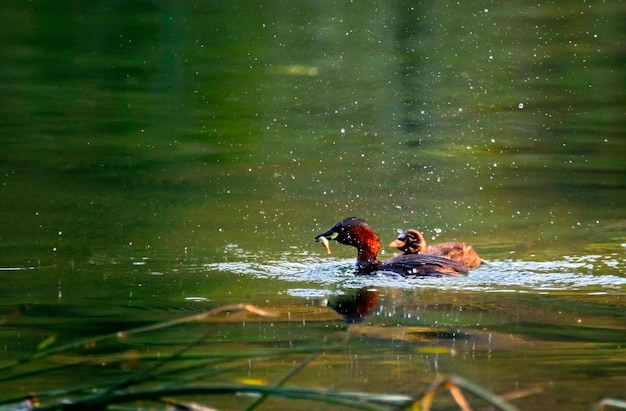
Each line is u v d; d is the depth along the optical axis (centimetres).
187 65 2431
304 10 2942
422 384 793
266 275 1177
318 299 1071
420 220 1455
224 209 1498
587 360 852
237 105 2136
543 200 1548
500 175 1691
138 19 2839
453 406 750
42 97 2159
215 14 2892
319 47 2588
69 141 1875
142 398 586
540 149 1844
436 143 1888
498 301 1060
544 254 1277
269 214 1480
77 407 589
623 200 1546
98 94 2189
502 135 1927
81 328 954
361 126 1984
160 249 1292
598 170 1714
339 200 1551
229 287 1118
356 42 2641
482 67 2402
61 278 1148
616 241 1338
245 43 2630
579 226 1409
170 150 1844
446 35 2680
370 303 1051
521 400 757
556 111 2073
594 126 1973
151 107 2112
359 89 2247
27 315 1000
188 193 1592
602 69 2355
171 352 877
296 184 1648
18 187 1611
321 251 1300
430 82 2303
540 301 1059
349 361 854
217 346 895
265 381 795
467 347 892
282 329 952
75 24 2781
